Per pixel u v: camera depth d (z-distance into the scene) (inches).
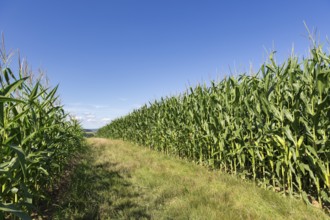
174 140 396.8
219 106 267.0
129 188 209.2
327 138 158.9
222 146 259.8
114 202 173.5
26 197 118.1
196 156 345.4
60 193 199.2
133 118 682.2
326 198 153.3
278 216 147.2
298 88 171.5
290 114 176.6
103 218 145.7
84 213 152.6
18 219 129.7
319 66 156.4
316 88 160.6
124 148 546.0
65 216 146.8
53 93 140.3
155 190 202.5
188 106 354.9
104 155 431.2
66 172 292.4
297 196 180.1
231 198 177.6
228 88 253.1
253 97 227.5
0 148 98.0
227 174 251.3
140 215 150.1
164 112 442.9
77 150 449.1
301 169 165.5
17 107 143.6
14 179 105.7
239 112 242.8
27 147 132.5
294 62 180.5
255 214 148.3
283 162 189.5
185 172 269.3
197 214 148.3
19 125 129.4
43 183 174.4
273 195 178.7
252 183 215.6
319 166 158.1
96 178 243.9
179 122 378.9
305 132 172.7
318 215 146.6
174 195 187.0
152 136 513.7
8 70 132.3
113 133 1039.6
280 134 189.3
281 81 187.3
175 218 144.3
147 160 351.9
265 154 226.7
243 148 238.5
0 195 107.1
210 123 271.9
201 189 197.3
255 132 234.2
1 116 97.4
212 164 280.1
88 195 187.6
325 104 158.7
